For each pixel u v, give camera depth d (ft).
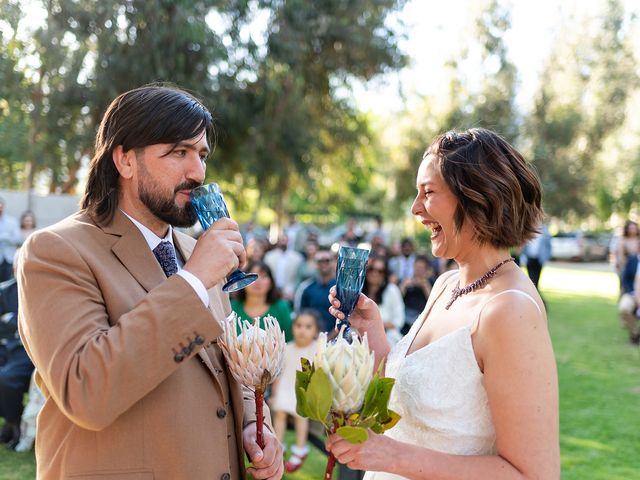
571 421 17.30
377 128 68.85
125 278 5.06
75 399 4.34
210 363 5.20
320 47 42.98
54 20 28.71
